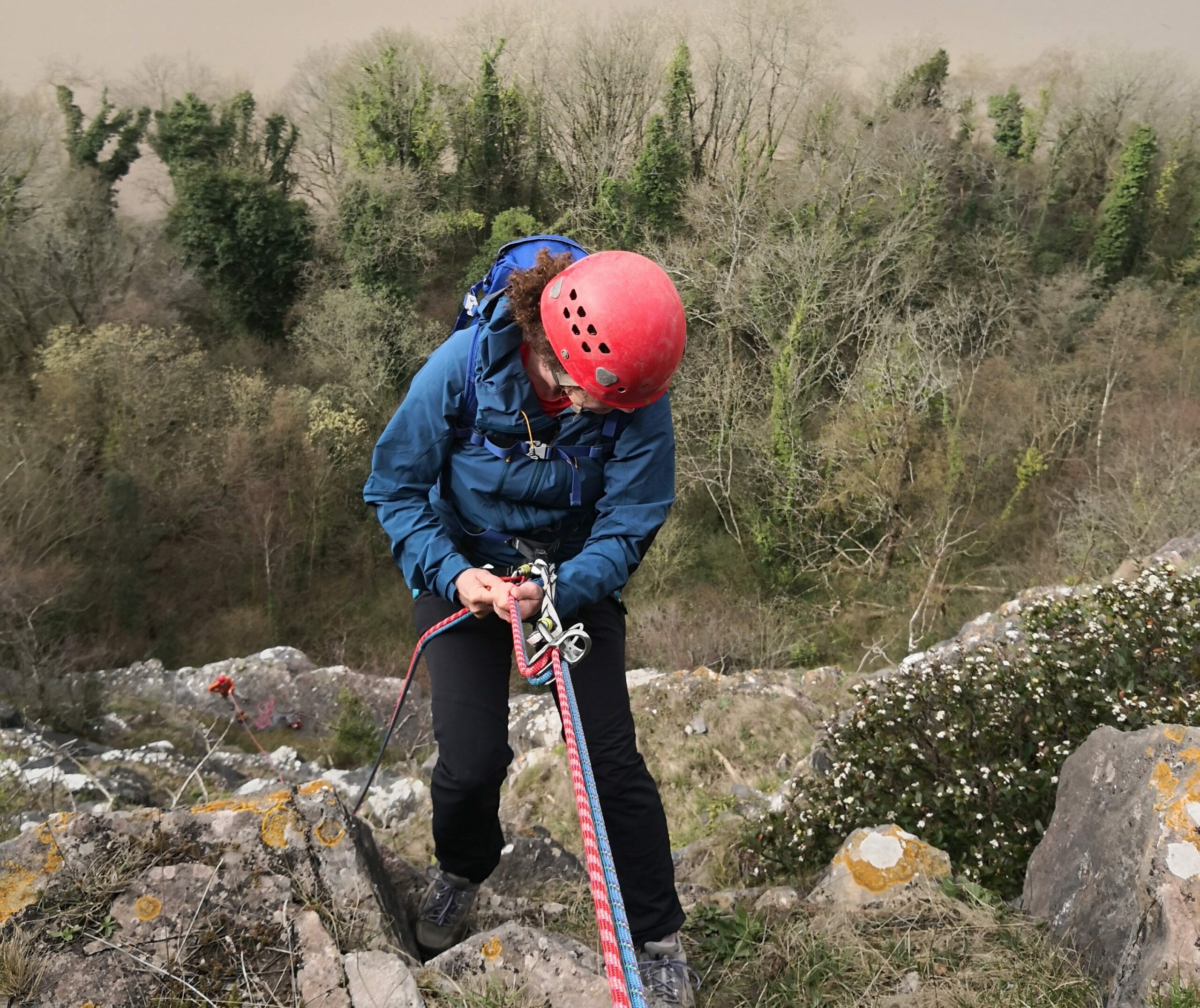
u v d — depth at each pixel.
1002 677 4.52
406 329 28.97
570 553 2.46
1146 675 4.39
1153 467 21.23
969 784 4.11
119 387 23.88
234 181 31.20
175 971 2.13
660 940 2.43
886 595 24.55
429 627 2.44
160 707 17.25
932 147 29.28
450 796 2.34
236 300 31.42
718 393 25.50
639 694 11.10
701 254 26.52
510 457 2.27
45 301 27.47
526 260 2.25
